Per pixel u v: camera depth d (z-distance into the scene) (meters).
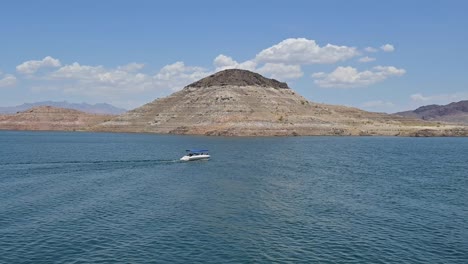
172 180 86.88
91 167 107.31
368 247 44.31
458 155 157.00
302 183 84.50
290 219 55.12
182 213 57.56
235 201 65.94
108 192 72.31
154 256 40.94
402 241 46.41
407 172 104.81
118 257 40.50
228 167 110.38
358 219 55.47
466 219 56.12
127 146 188.12
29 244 43.84
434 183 86.69
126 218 54.53
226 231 49.38
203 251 42.53
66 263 38.81
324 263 39.88
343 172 103.38
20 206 60.75
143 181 85.12
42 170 100.50
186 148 176.38
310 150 171.75
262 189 76.88
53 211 57.94
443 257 41.78
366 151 171.50
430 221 54.88
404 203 65.94
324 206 63.06
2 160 122.06
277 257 41.22
